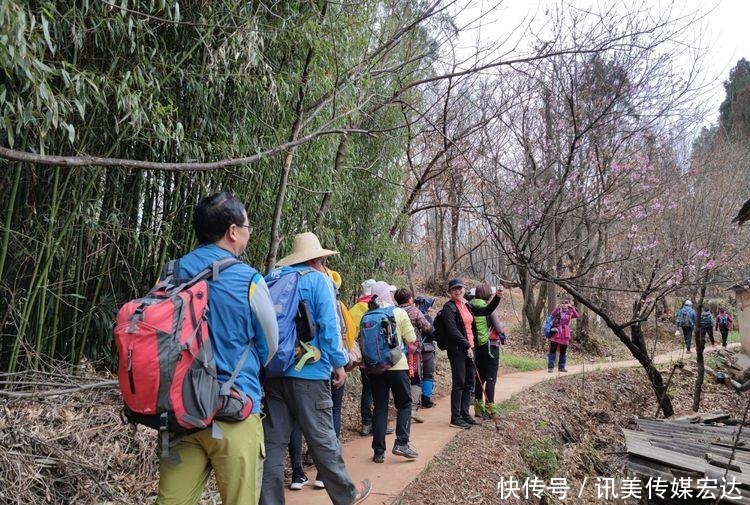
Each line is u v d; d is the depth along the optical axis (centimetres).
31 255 388
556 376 1112
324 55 535
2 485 320
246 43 424
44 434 369
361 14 611
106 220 438
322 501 415
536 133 798
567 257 1264
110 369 490
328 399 332
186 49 431
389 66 744
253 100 498
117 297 484
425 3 681
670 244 1038
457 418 661
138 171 450
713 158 1300
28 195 388
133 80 373
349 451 553
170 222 479
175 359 217
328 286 337
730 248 1182
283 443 330
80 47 346
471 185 890
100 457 378
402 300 709
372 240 866
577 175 789
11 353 401
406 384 511
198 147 451
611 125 766
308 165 588
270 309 254
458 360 652
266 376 322
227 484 239
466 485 501
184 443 238
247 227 270
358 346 499
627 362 1410
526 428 712
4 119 284
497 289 690
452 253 2105
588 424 886
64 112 314
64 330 436
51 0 333
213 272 246
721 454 617
